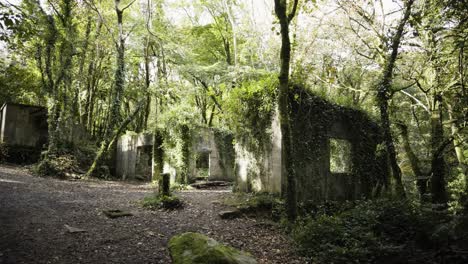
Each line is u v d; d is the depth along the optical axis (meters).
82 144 19.31
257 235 7.25
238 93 11.23
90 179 15.45
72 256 5.27
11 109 18.72
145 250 5.85
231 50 24.11
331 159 12.12
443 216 7.49
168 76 24.56
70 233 6.30
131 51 21.69
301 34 13.13
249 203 9.04
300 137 9.83
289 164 7.85
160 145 16.23
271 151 9.99
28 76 21.78
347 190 10.93
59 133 16.38
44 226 6.55
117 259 5.34
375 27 10.46
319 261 5.91
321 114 10.51
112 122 16.78
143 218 7.93
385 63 9.92
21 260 4.88
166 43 21.19
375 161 11.88
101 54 21.80
